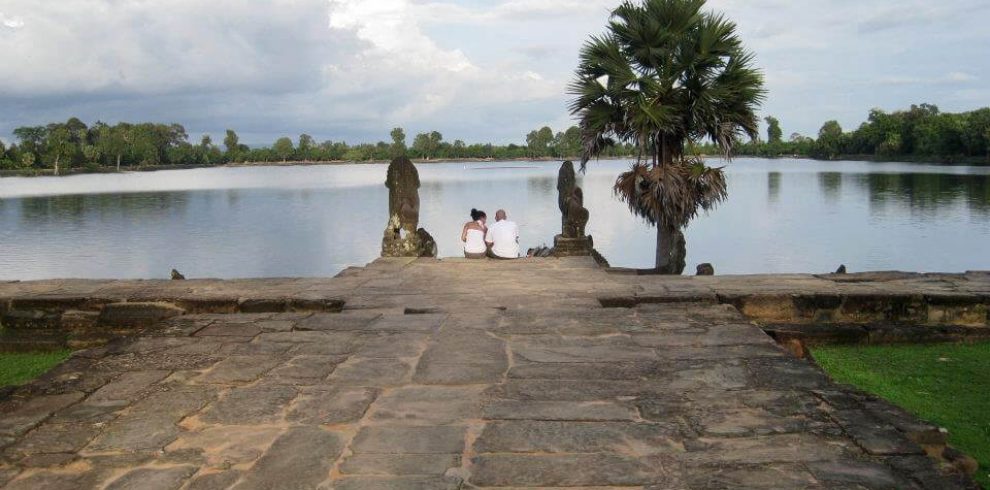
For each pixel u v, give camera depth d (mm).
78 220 41906
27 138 130250
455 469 3160
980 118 84500
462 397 4059
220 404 4008
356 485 3020
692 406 3857
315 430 3617
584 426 3611
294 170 159875
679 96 14695
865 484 2951
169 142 181125
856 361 6246
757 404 3875
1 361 6742
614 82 14773
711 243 28672
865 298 6977
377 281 8258
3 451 3439
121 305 7203
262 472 3166
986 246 26375
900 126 114250
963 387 5516
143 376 4512
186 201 56438
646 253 26828
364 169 169000
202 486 3047
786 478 3018
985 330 6750
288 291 7574
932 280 7766
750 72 14305
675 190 14273
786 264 23797
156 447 3453
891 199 44625
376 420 3736
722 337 5238
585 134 15086
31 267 25672
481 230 11414
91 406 4004
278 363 4773
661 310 6164
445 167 165250
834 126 153625
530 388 4191
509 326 5695
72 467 3266
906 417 3664
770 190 55469
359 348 5117
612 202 48969
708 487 2951
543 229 34188
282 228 37219
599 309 6250
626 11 14984
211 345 5234
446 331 5566
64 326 7293
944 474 3029
